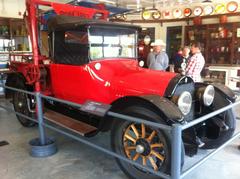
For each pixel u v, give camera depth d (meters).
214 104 3.11
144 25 9.59
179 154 1.84
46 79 3.75
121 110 2.58
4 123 4.63
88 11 3.92
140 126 2.56
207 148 3.20
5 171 2.82
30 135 3.99
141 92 2.70
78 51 3.09
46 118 3.46
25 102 4.29
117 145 2.62
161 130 2.27
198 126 3.06
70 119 3.43
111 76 3.02
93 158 3.17
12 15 7.22
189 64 4.88
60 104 3.68
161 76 2.79
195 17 8.49
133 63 3.46
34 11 3.52
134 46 3.54
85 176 2.74
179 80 2.62
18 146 3.55
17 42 7.33
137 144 2.50
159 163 2.47
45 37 3.89
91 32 2.98
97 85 2.99
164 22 9.41
